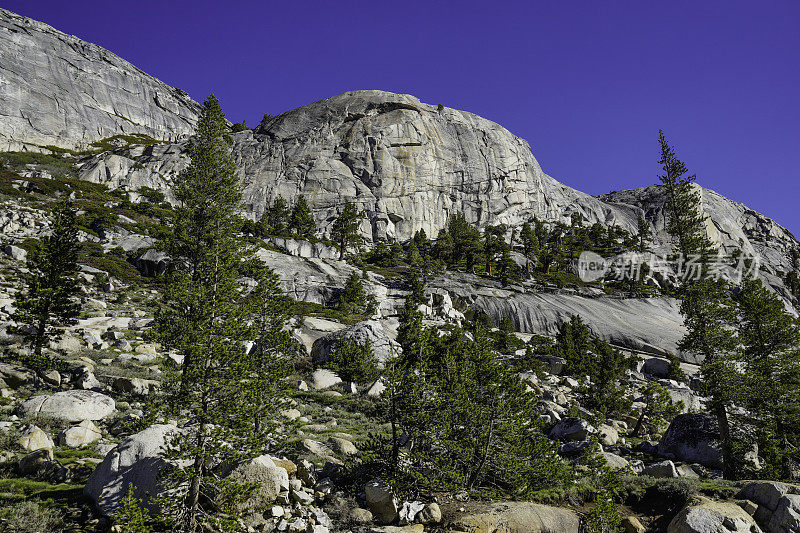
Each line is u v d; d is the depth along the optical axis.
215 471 12.86
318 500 14.34
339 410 28.05
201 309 13.94
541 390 38.22
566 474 18.42
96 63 152.75
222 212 34.69
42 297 26.67
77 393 19.66
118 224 72.00
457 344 21.31
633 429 34.06
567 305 80.81
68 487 12.70
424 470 16.25
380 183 133.38
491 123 165.25
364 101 151.62
